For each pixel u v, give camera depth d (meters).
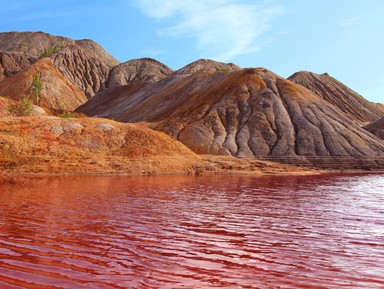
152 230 11.51
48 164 40.56
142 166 44.41
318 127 70.75
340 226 12.72
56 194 20.30
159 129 74.12
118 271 7.54
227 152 63.00
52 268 7.61
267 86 83.25
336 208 17.09
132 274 7.38
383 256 9.02
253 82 84.44
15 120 48.31
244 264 8.22
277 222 13.37
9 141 42.62
